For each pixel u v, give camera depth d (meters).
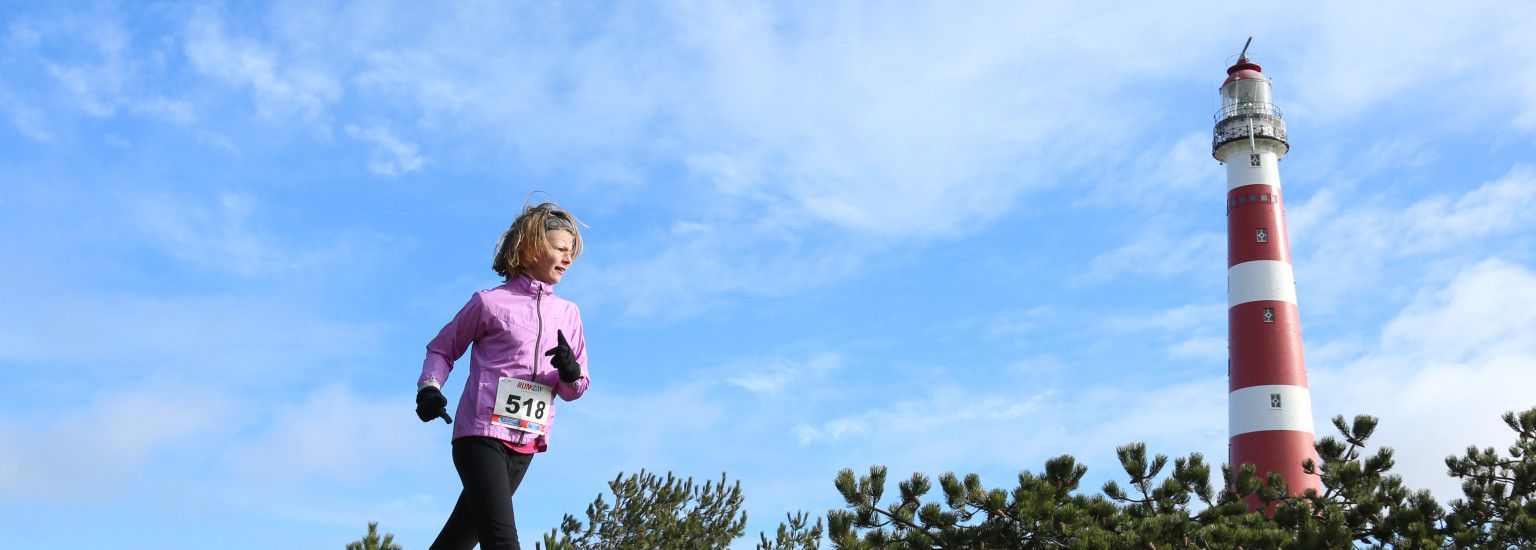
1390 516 17.12
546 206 6.38
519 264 6.24
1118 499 18.20
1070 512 16.00
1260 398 50.75
